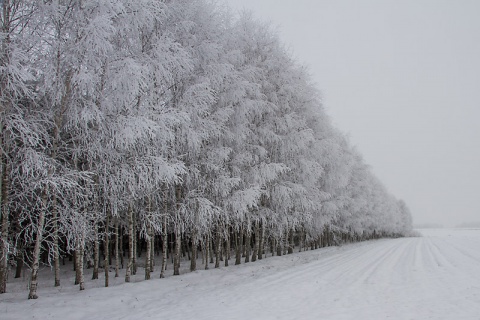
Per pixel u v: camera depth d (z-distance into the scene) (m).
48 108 9.54
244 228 17.72
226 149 13.80
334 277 12.38
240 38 17.09
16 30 8.45
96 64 9.03
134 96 9.84
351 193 36.66
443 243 36.31
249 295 9.44
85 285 12.05
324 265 16.41
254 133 17.16
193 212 13.09
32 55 8.68
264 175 15.75
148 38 11.58
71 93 9.16
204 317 7.21
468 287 9.77
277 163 16.97
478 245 30.64
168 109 10.84
